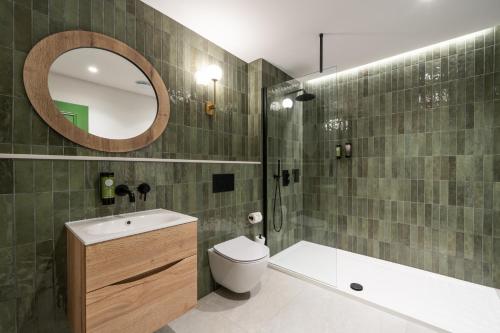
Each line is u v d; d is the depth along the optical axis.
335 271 2.20
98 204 1.28
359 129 2.60
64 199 1.17
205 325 1.51
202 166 1.83
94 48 1.35
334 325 1.51
